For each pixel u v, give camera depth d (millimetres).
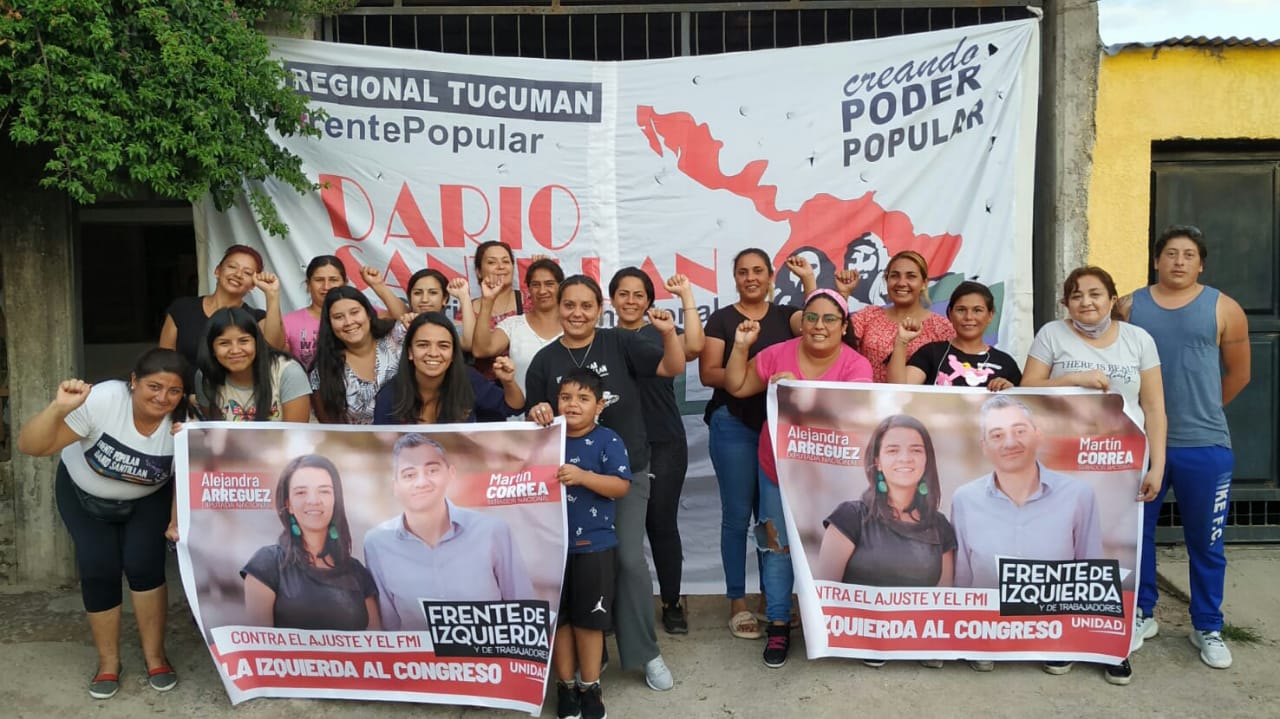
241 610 3840
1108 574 3965
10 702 3924
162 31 4090
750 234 5301
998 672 4059
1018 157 5211
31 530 5215
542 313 4508
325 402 4039
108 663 3992
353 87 5207
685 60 5250
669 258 5328
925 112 5223
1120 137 5348
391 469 3787
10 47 3883
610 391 3965
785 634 4195
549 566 3703
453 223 5277
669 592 4578
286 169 4855
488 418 4137
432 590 3766
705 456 5363
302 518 3811
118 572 3953
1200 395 4145
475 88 5250
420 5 5465
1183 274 4152
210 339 3793
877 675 4059
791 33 5613
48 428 3549
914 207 5254
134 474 3762
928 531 3984
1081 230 5371
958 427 3986
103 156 3920
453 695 3783
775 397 4035
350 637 3816
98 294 6449
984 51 5184
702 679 4086
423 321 3719
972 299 4129
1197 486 4156
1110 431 3965
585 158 5289
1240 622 4559
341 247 5250
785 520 4086
